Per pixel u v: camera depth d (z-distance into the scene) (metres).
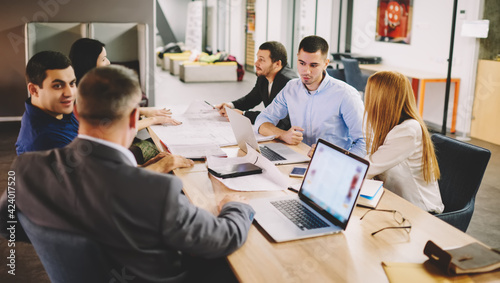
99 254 1.14
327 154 1.67
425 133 2.01
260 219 1.56
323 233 1.47
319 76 2.60
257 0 11.83
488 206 3.70
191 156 2.24
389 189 2.08
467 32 5.67
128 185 1.13
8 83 6.24
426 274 1.24
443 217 1.96
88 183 1.14
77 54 2.78
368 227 1.55
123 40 6.17
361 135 2.60
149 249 1.18
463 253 1.30
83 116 1.17
